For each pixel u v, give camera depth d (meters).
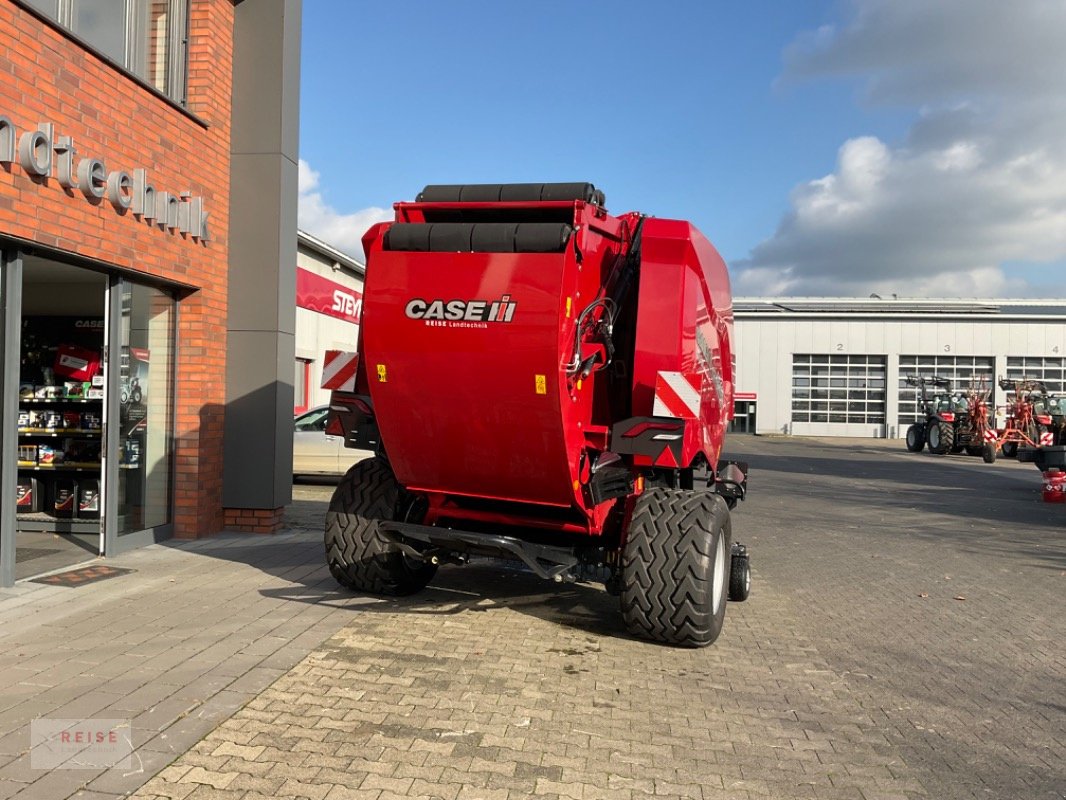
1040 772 3.88
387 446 5.46
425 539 5.59
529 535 5.98
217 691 4.33
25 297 8.34
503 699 4.48
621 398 5.83
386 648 5.21
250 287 8.86
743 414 45.72
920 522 12.72
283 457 9.13
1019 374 44.16
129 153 7.09
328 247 20.56
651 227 5.64
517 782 3.54
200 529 8.55
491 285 4.82
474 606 6.39
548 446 5.03
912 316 44.59
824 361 45.31
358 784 3.43
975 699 4.85
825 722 4.41
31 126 5.88
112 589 6.36
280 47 8.83
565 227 4.75
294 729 3.94
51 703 4.09
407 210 5.28
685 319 5.70
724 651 5.59
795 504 14.62
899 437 44.66
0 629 5.26
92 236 6.57
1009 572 8.85
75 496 8.53
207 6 8.37
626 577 5.45
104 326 7.55
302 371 19.98
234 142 8.85
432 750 3.80
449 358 4.93
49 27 6.06
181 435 8.47
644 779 3.64
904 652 5.75
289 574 7.00
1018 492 17.78
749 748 4.03
